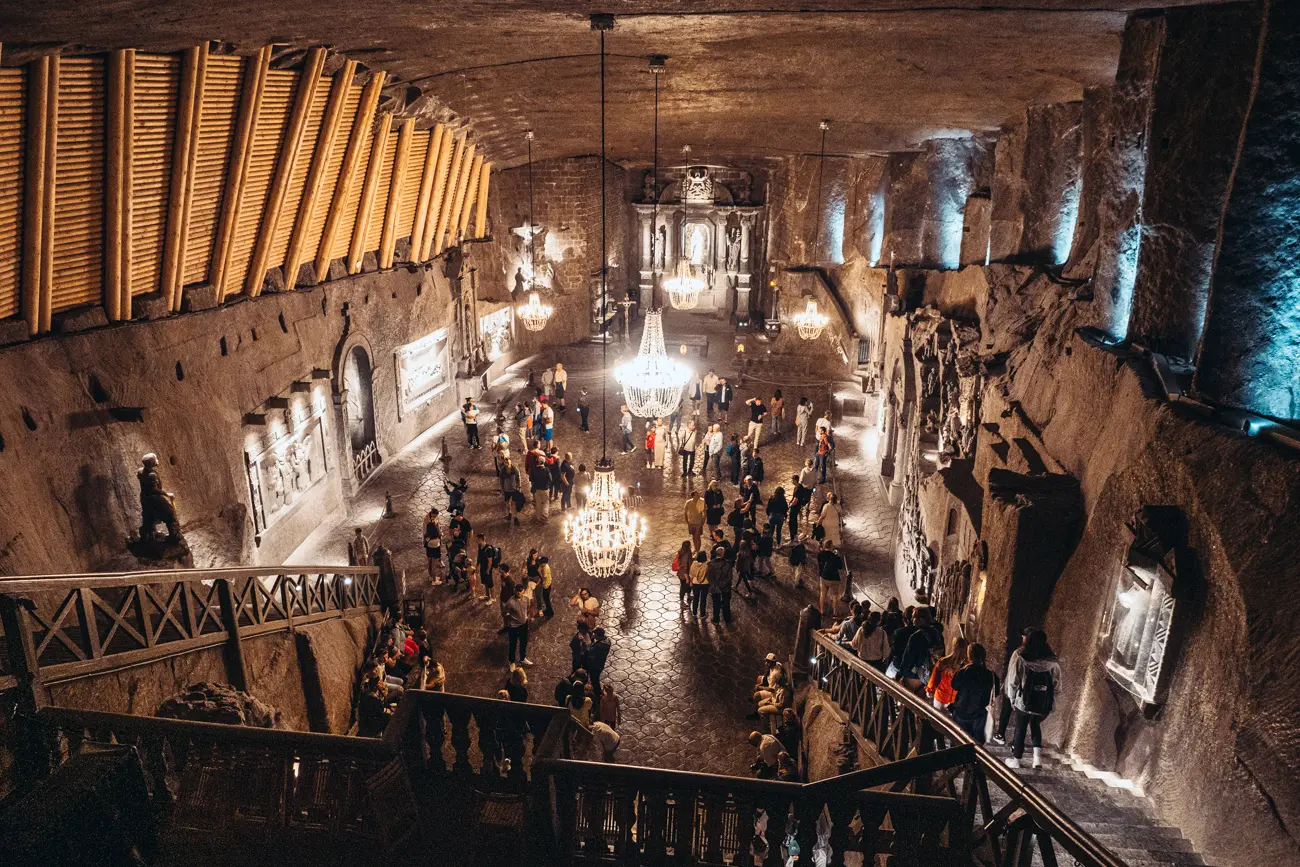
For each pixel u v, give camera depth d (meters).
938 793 6.23
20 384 9.71
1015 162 15.27
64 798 3.64
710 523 15.83
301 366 16.03
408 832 5.13
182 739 5.33
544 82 14.47
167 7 7.25
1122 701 7.49
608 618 14.16
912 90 13.20
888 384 19.45
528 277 27.92
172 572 7.97
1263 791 5.57
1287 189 7.31
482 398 24.98
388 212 18.34
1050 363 11.10
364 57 12.35
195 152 10.65
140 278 11.54
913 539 14.12
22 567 9.05
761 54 11.21
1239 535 6.30
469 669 12.73
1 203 8.72
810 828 4.95
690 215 29.48
